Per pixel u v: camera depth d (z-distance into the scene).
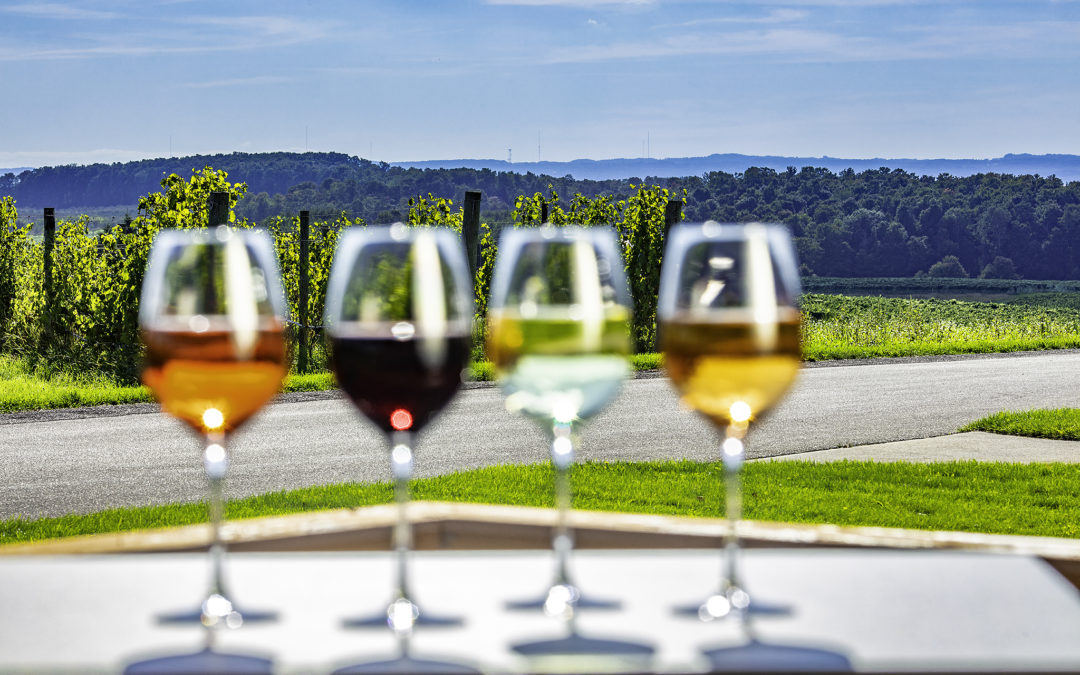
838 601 1.18
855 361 21.59
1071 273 160.12
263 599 1.21
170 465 9.13
